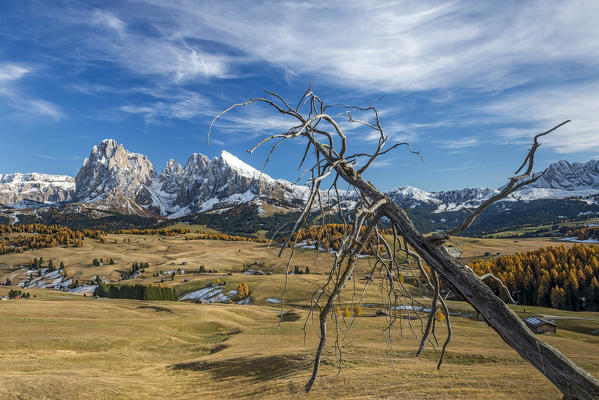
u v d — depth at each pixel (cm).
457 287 332
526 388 1897
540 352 303
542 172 289
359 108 387
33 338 4244
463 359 2794
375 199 350
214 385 2897
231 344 4691
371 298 6388
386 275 362
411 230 340
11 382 2456
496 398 1780
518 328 309
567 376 289
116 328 5319
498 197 302
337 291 319
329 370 2638
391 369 2523
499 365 2600
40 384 2480
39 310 6356
